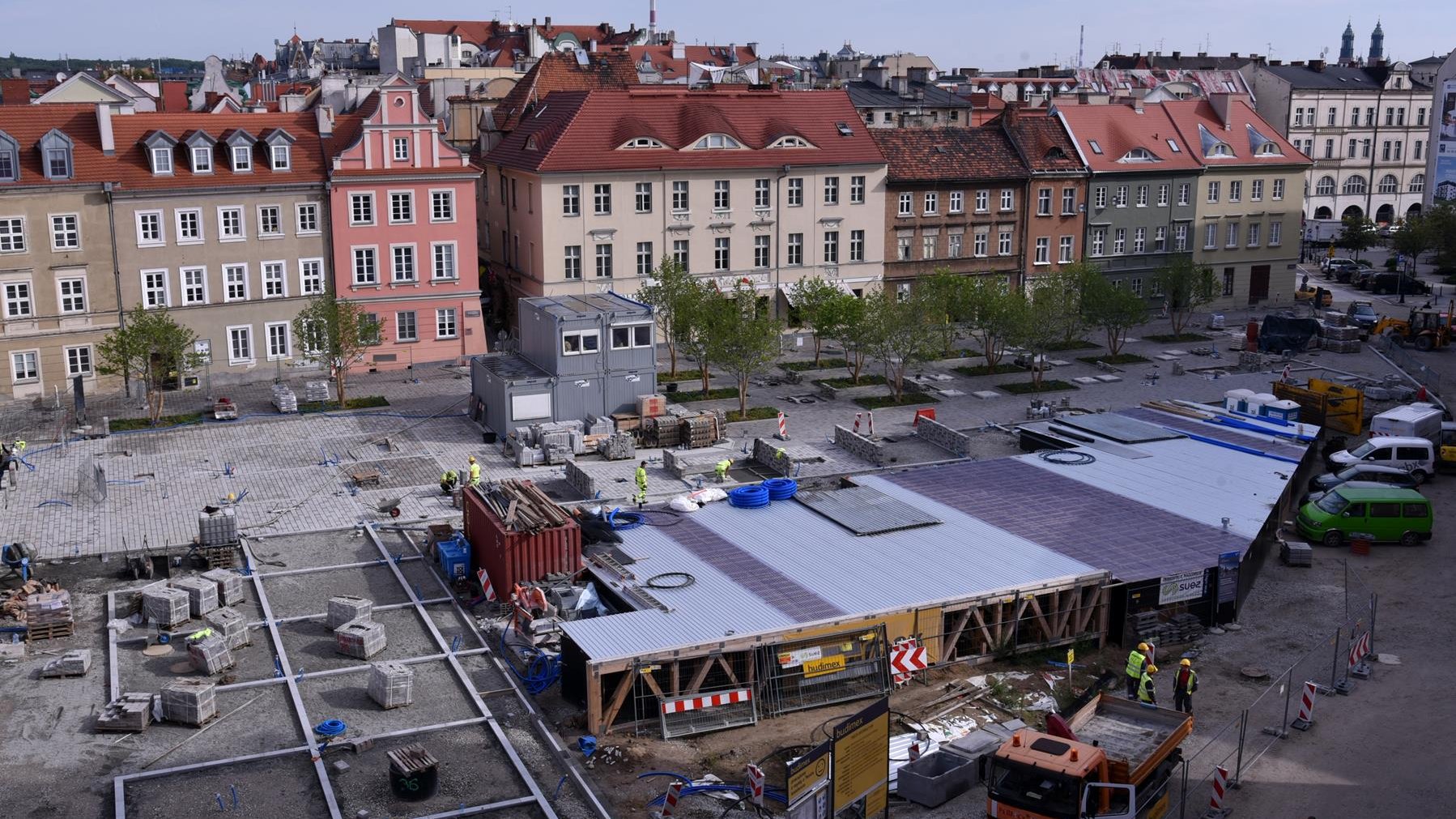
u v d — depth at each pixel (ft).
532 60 490.49
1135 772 92.43
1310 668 125.90
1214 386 243.19
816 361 257.75
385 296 247.29
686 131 268.62
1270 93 472.85
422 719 112.57
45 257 219.00
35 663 121.70
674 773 104.42
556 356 200.95
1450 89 403.54
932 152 296.30
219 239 232.32
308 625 131.95
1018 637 130.93
